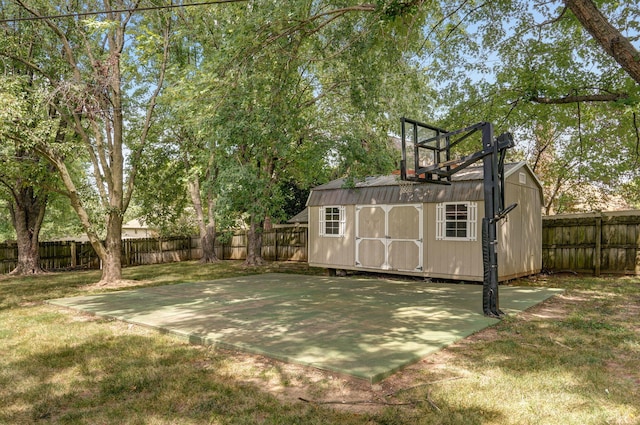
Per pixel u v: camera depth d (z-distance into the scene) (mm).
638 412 2934
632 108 6523
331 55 7871
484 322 5613
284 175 13969
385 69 8234
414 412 3014
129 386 3652
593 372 3711
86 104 10297
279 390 3500
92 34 11016
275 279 10938
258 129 7406
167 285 10188
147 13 11273
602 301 7109
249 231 15328
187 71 10180
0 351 4801
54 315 6844
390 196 10414
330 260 11719
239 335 5098
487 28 9703
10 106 8336
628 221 10164
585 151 12875
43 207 14117
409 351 4320
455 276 9273
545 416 2896
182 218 20203
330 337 4953
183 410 3154
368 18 7160
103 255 10945
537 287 8672
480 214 8930
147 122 11766
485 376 3670
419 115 11539
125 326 5938
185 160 13562
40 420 3072
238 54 6789
